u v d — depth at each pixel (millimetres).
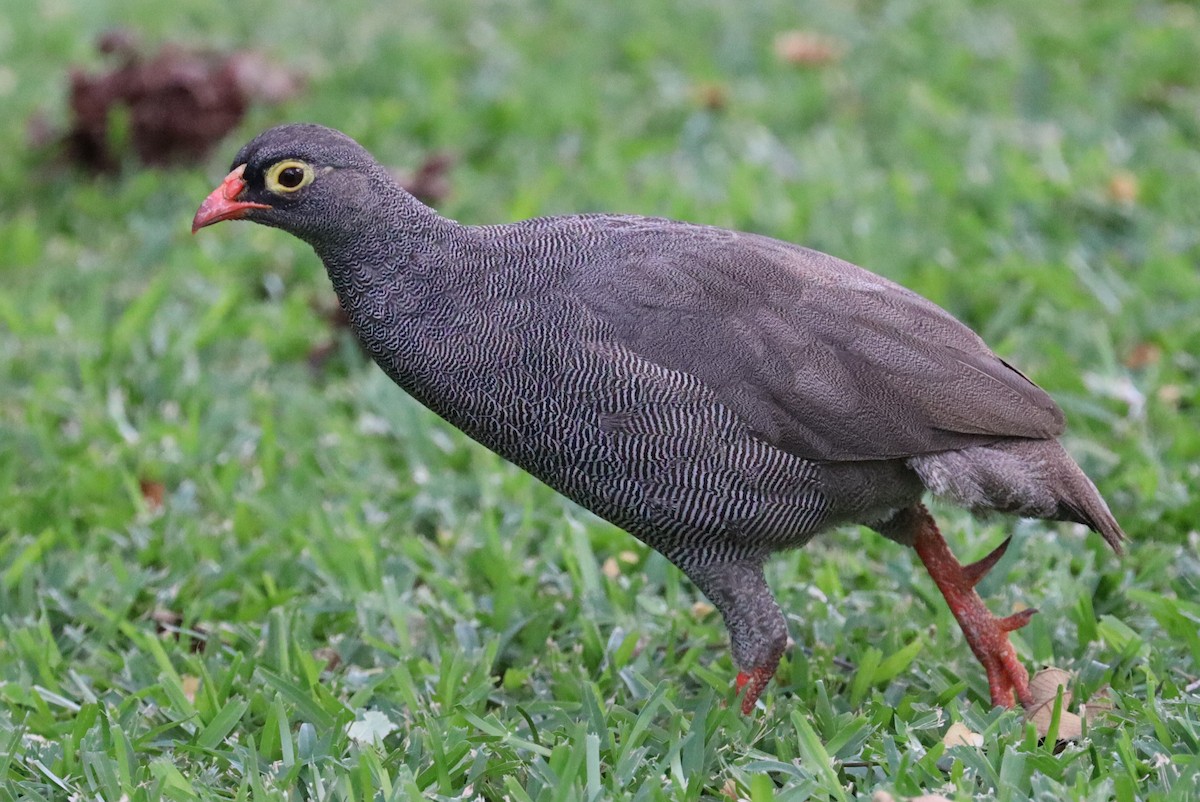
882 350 8672
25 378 13227
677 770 8109
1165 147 15688
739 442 8570
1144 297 13156
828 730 8664
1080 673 9141
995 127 16391
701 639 9836
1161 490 11000
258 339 13609
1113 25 18281
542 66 18375
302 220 8898
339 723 8531
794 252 9133
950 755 8219
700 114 17031
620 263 8789
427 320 8797
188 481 11789
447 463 12156
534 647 9945
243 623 10055
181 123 16484
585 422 8633
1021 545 10594
